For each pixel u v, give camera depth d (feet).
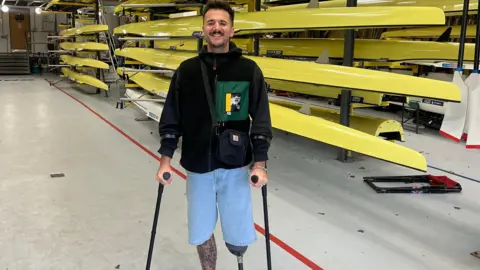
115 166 12.94
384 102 15.03
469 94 7.52
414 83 9.04
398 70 20.74
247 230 5.78
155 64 18.81
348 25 10.87
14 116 21.39
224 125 5.44
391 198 10.57
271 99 17.43
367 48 13.88
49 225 8.60
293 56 16.06
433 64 18.11
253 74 5.46
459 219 9.35
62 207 9.58
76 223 8.72
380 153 9.62
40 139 16.37
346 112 13.34
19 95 30.12
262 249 7.72
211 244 6.08
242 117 5.50
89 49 29.60
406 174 12.58
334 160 14.12
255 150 5.41
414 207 10.01
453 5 12.64
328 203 10.17
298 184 11.57
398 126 13.91
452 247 8.02
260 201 10.19
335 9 11.32
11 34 58.85
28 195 10.30
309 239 8.20
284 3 16.61
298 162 13.85
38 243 7.80
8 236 8.06
